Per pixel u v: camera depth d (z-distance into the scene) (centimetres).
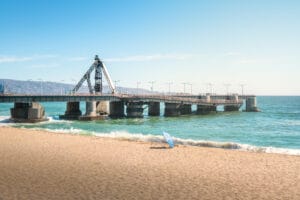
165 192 1872
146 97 11506
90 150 3284
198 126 8538
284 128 8175
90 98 10319
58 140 4016
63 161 2730
